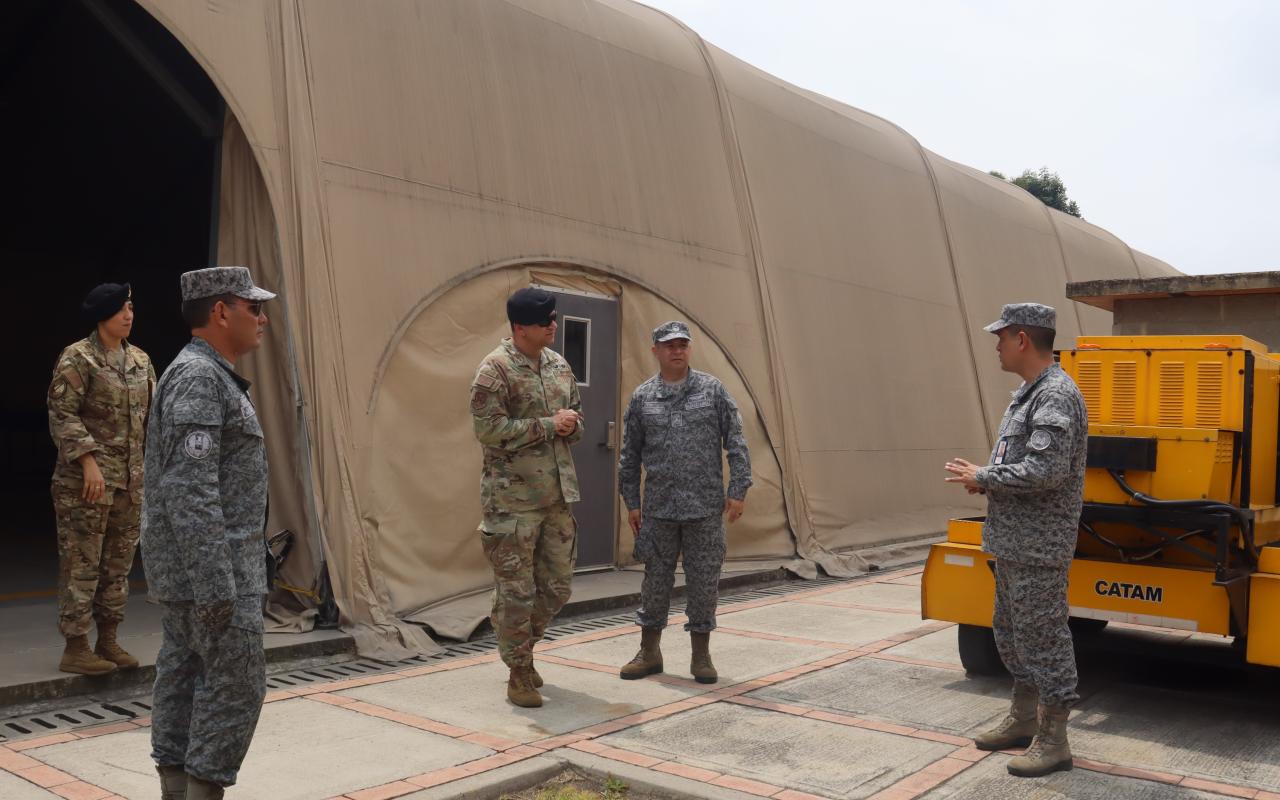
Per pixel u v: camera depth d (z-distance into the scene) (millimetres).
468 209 7621
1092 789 4055
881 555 10992
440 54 7664
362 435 6668
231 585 2984
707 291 9859
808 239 11453
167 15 5996
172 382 3051
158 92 9844
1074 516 4285
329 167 6711
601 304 8805
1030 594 4266
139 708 4938
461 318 7480
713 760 4320
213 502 2982
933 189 14406
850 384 11609
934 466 12969
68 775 3930
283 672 5738
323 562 6312
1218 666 5656
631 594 7945
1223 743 4711
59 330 15852
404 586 6762
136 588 7426
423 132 7391
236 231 6566
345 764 4152
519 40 8422
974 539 5883
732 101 10852
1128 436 5219
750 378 10117
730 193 10438
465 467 7367
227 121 6559
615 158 9109
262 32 6508
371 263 6879
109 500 5004
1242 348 5188
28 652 5422
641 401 5773
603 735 4641
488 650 6418
